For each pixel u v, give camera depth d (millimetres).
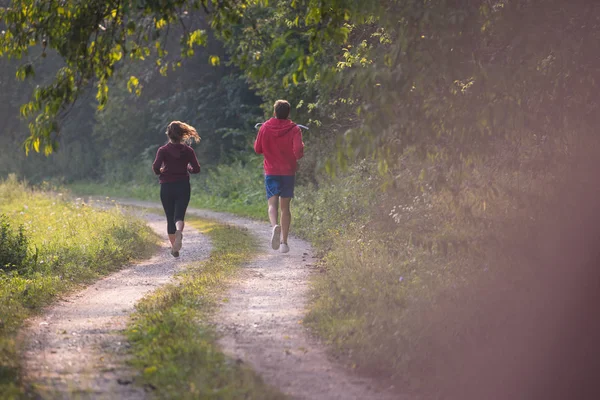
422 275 22734
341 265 25516
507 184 23656
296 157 28875
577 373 17328
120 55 21188
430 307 18891
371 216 33156
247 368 14617
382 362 15789
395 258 25531
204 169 94375
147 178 102625
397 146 17391
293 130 28844
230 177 80562
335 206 40094
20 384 13562
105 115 107750
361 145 16516
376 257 25453
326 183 46500
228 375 13977
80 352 16484
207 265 27969
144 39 20797
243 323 18953
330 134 50812
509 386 15922
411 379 15172
